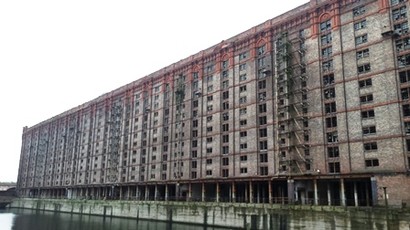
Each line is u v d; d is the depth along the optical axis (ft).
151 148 354.95
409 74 187.83
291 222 188.96
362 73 206.59
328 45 226.79
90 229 232.94
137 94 392.68
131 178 371.15
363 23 211.82
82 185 439.63
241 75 279.49
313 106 226.58
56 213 393.91
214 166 283.59
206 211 239.50
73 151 483.51
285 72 243.81
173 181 309.42
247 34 281.95
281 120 241.35
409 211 151.64
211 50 310.86
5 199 552.82
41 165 560.20
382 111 194.08
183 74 337.11
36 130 602.44
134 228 232.12
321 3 233.96
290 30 250.78
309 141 224.94
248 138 262.67
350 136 205.05
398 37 195.62
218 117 289.12
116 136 407.03
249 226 209.46
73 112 505.25
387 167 186.29
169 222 266.36
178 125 328.49
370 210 159.94
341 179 199.93
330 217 172.65
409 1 193.77
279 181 244.83
